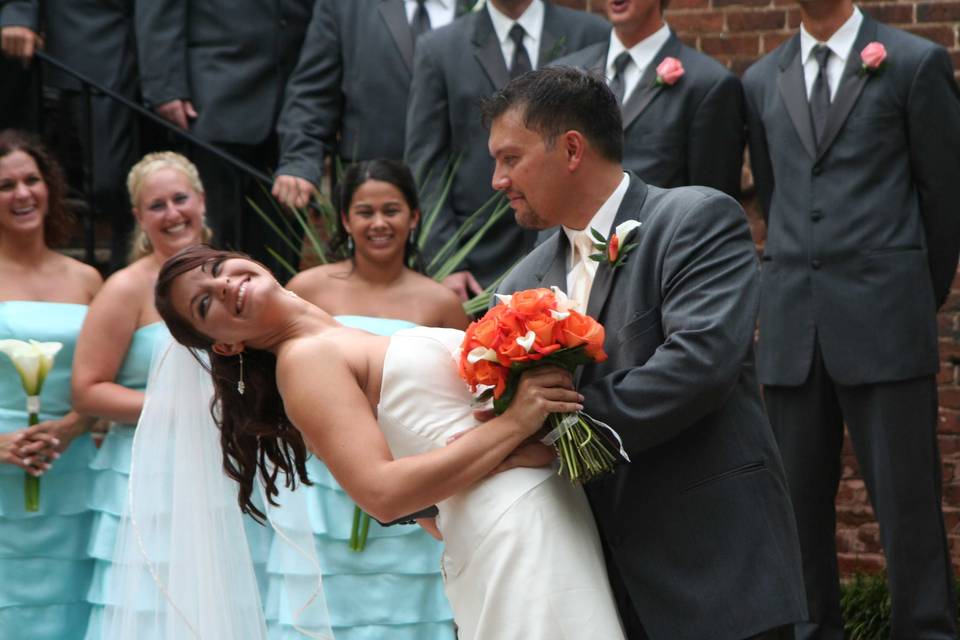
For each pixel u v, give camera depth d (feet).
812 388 19.10
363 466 11.47
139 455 15.47
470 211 21.47
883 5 24.36
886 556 18.76
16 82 24.91
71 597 19.76
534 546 11.51
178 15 23.94
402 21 23.21
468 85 21.45
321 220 25.38
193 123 24.17
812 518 19.16
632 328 11.99
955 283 23.81
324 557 18.57
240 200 23.44
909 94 18.71
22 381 19.42
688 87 20.08
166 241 19.86
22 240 20.12
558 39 21.93
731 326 11.55
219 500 15.42
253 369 12.57
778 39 24.82
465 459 11.35
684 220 11.96
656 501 12.00
